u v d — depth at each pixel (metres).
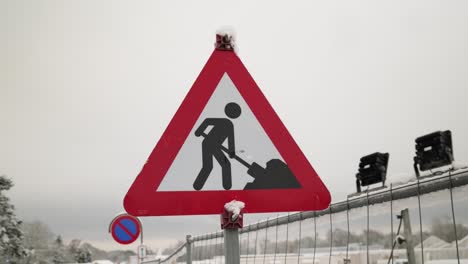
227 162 2.17
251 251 3.62
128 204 2.05
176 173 2.11
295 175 2.22
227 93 2.25
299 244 2.95
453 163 1.97
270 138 2.23
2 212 39.97
